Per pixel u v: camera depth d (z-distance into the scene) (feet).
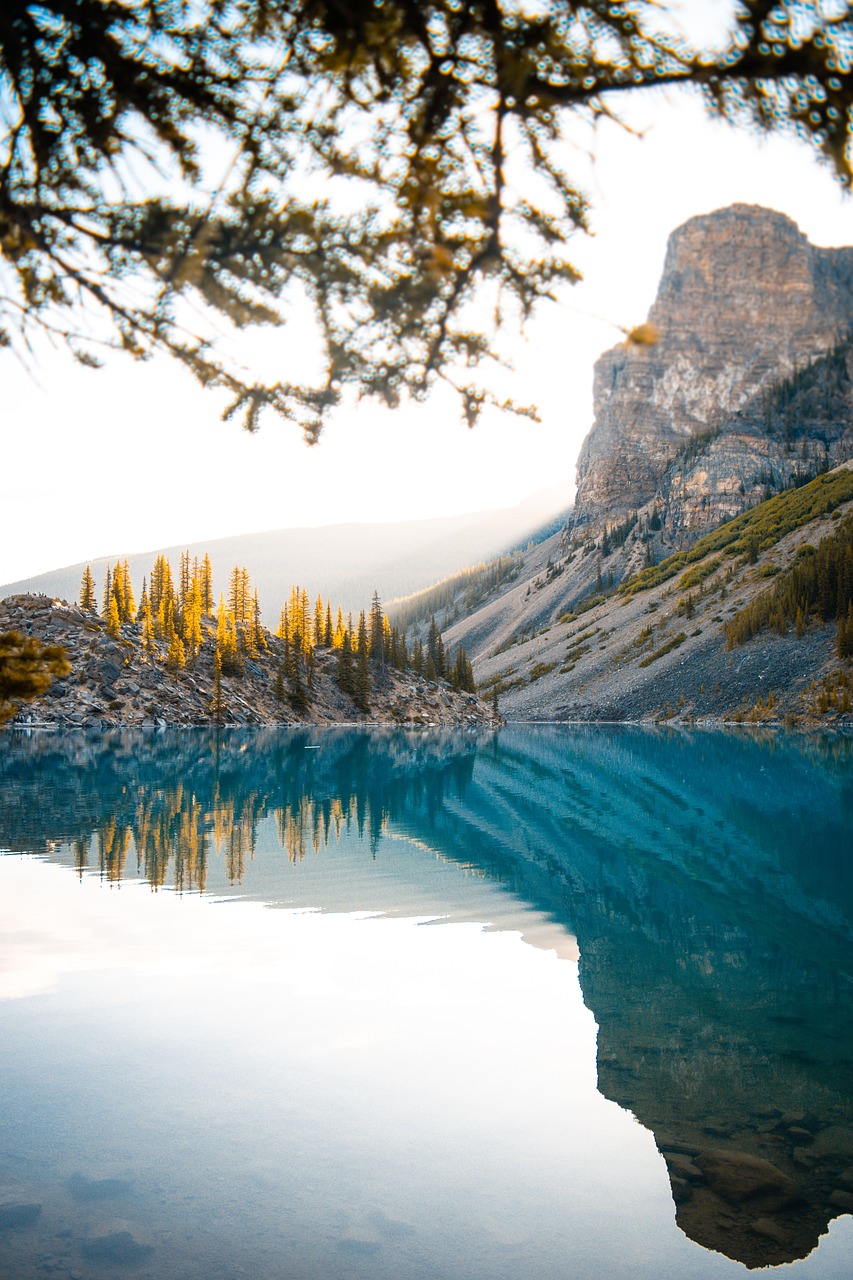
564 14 11.44
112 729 339.16
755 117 11.46
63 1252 19.67
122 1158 24.47
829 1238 20.85
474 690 565.53
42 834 86.53
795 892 64.28
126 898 57.52
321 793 133.49
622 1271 19.45
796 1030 35.70
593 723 500.74
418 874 68.85
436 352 16.08
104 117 14.28
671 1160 24.76
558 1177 23.76
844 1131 26.73
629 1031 35.32
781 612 497.46
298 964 43.75
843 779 158.61
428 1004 38.22
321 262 14.89
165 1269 18.99
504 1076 30.63
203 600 482.69
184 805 112.88
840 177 11.27
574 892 63.52
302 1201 22.30
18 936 47.83
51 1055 31.89
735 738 322.14
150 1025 35.01
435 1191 22.95
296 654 464.65
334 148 14.29
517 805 122.42
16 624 373.40
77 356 16.71
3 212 14.65
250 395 17.17
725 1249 20.38
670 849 84.43
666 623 602.85
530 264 14.39
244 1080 29.89
